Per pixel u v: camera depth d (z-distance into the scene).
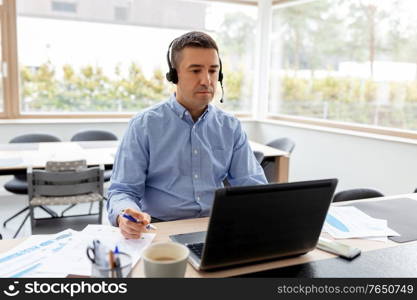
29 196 2.32
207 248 0.87
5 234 2.95
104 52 4.32
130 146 1.35
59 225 2.22
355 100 3.78
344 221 1.31
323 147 4.00
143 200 1.42
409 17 3.19
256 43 5.05
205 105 1.36
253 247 0.91
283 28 4.72
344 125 3.88
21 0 3.90
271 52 4.97
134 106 4.57
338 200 1.74
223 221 0.85
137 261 0.98
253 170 1.51
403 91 3.29
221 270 0.94
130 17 4.36
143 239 1.11
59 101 4.24
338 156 3.83
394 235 1.21
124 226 1.11
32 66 4.07
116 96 4.46
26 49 4.01
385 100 3.47
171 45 1.33
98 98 4.39
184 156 1.37
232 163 1.50
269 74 5.02
